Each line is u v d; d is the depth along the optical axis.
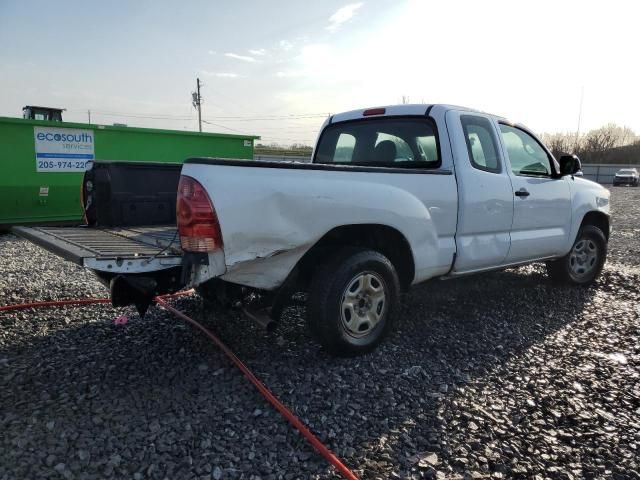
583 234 5.96
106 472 2.38
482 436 2.76
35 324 4.40
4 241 8.80
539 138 5.50
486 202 4.52
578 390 3.32
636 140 60.44
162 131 11.40
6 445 2.56
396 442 2.69
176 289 3.27
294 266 3.44
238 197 3.09
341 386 3.30
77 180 10.21
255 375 3.44
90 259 2.82
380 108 4.95
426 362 3.72
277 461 2.51
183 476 2.37
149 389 3.22
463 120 4.53
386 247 4.08
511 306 5.19
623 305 5.33
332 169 3.52
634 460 2.58
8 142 9.36
